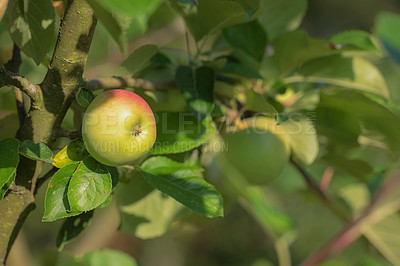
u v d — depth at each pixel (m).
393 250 1.10
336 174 1.33
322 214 2.93
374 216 1.11
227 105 0.89
